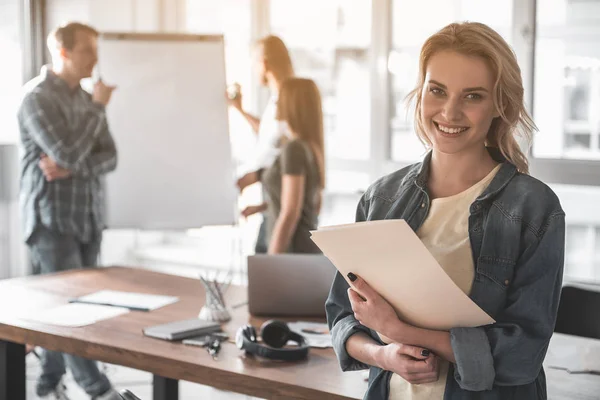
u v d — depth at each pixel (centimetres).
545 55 420
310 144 364
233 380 204
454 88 140
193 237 628
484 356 136
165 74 445
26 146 380
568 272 429
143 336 238
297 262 263
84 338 235
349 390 190
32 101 374
